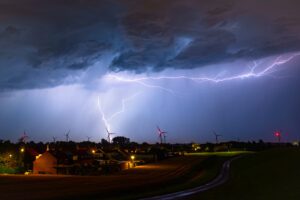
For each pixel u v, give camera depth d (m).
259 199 36.06
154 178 61.69
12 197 38.03
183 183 55.69
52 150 102.56
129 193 43.44
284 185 43.44
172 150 150.75
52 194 40.28
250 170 65.88
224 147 163.00
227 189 45.50
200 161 95.12
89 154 108.38
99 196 39.75
